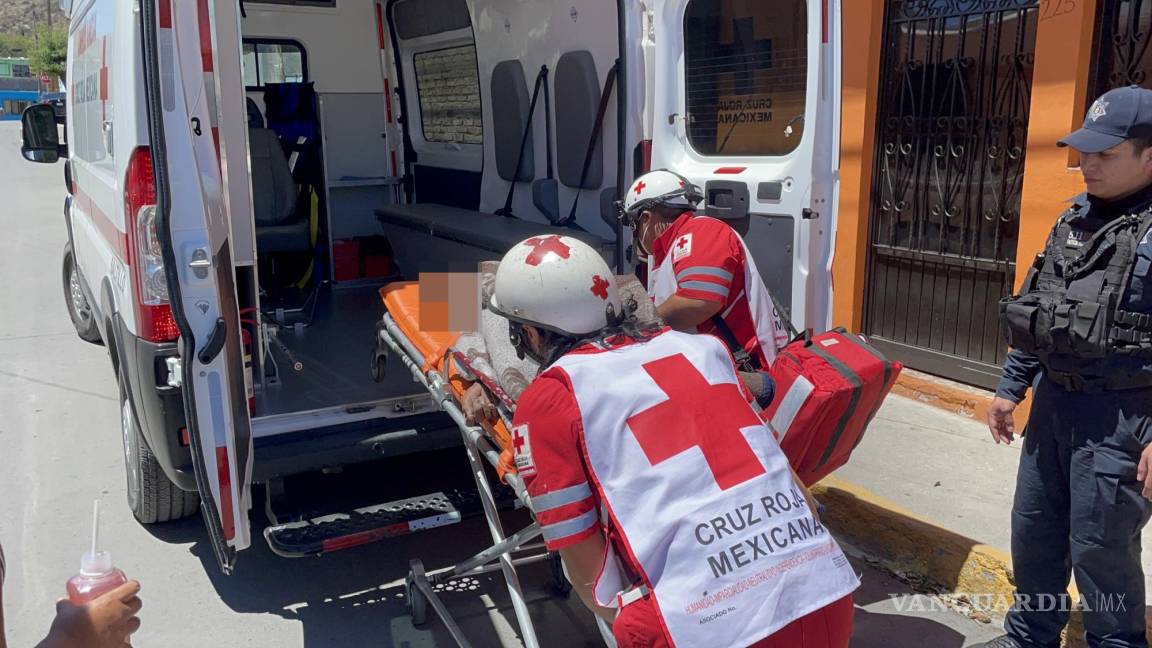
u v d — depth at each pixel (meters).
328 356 4.60
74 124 5.66
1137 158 2.46
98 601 1.60
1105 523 2.62
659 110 4.16
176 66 2.76
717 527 1.90
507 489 3.65
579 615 3.60
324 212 6.23
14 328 8.12
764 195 3.77
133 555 4.07
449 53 6.36
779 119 3.76
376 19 6.96
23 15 96.00
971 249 5.51
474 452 3.13
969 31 5.34
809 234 3.59
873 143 6.00
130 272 3.20
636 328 2.23
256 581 3.88
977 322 5.54
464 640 3.15
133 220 3.14
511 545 2.88
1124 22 4.57
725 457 1.98
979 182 5.41
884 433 5.25
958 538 3.77
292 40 6.72
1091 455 2.62
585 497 1.99
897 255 5.99
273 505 3.57
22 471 4.98
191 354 2.90
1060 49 4.73
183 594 3.77
